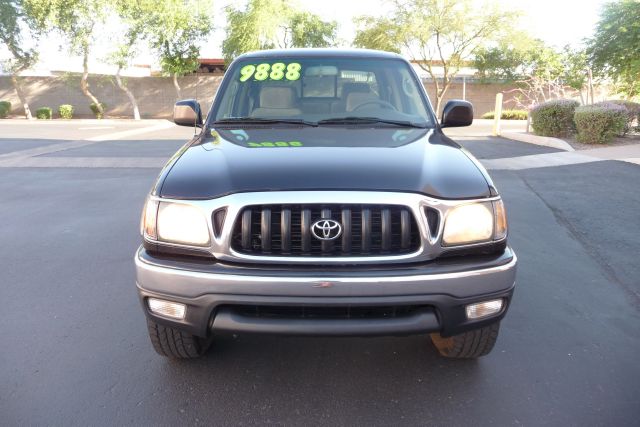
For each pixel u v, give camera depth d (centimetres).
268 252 257
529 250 553
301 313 258
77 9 2642
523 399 293
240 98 405
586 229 623
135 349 346
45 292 442
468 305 261
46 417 276
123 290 446
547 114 1497
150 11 2752
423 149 313
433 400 292
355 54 435
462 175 282
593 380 312
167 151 1350
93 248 561
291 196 255
